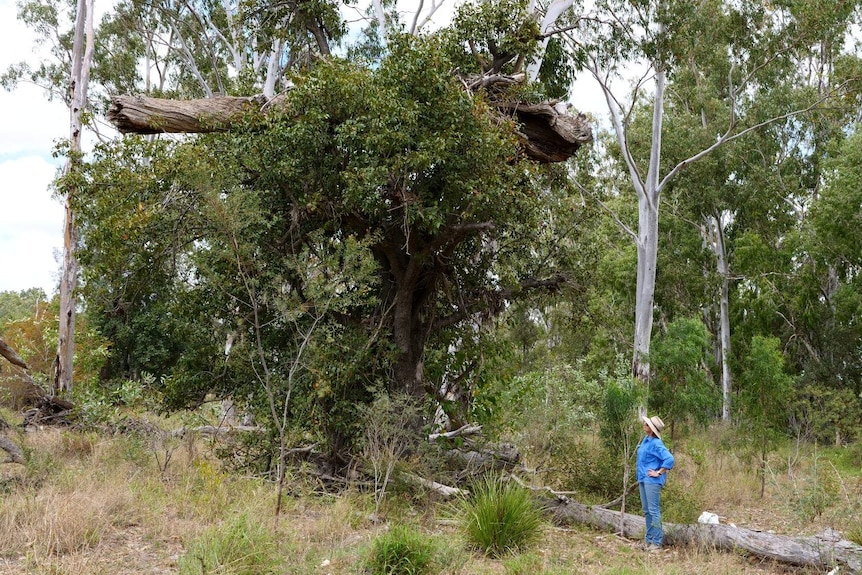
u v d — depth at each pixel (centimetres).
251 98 1174
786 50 2180
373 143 1021
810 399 1833
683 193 3297
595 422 1161
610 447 1129
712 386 2314
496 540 782
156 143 1098
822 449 1744
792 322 3234
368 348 1116
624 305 3288
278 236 1133
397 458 1005
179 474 1012
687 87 3259
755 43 2264
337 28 1698
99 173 1108
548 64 1923
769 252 3216
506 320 1419
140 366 2669
